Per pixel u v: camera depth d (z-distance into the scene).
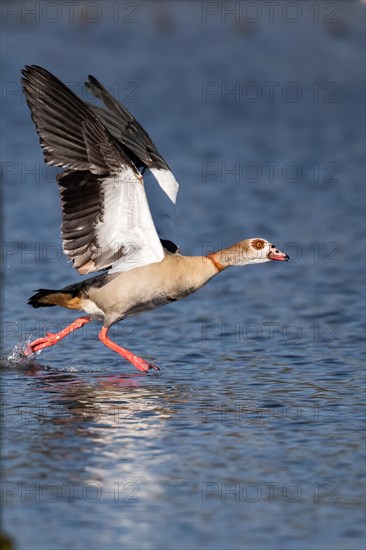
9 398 12.61
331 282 20.02
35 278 19.31
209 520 9.03
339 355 14.94
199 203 27.80
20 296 18.09
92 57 50.38
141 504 9.34
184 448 10.77
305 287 19.61
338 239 23.98
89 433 11.22
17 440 10.97
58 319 16.81
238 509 9.27
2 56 48.75
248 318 17.25
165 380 13.57
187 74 48.28
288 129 39.56
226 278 20.36
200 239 23.70
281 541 8.64
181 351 15.19
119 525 8.91
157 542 8.60
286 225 25.45
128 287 13.62
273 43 55.19
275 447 10.84
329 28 57.06
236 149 35.72
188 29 57.31
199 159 34.00
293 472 10.13
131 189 12.97
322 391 13.04
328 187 30.30
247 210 27.06
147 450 10.71
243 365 14.39
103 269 13.49
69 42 53.00
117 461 10.38
